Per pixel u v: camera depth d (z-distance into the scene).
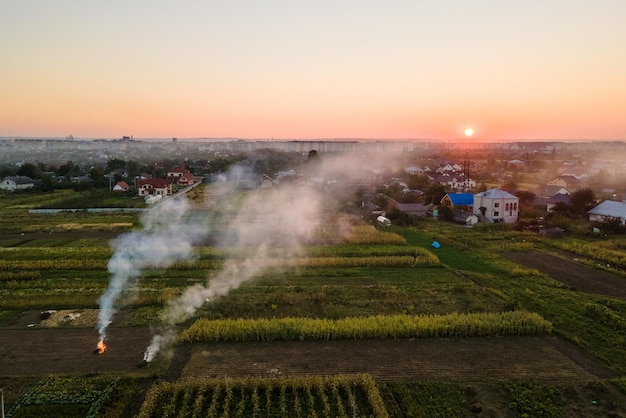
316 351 26.77
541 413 20.73
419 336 28.59
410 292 36.94
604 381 23.53
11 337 28.52
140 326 30.20
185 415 20.61
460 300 35.22
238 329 28.25
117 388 22.73
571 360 25.91
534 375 24.25
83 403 21.48
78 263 43.41
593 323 30.78
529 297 35.91
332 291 36.94
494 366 25.16
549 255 49.78
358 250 49.78
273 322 29.38
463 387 22.91
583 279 41.09
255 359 25.78
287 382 22.72
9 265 42.94
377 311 32.94
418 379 23.81
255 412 20.59
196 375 24.02
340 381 22.88
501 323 29.28
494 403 21.70
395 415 20.86
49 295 35.56
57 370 24.55
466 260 47.41
